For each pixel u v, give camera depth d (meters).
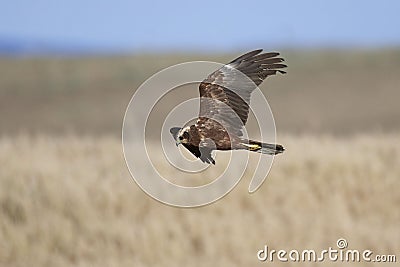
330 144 59.69
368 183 51.53
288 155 55.12
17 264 43.31
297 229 44.78
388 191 50.88
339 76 183.88
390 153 57.00
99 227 45.84
